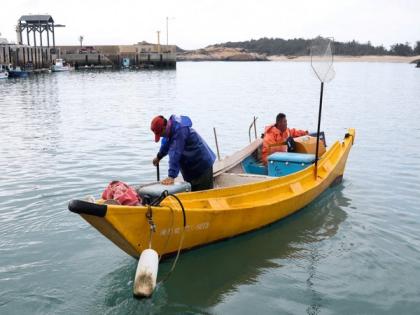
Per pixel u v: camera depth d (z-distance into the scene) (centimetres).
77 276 646
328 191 1023
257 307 583
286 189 846
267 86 4631
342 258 709
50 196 963
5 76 5391
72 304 583
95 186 1041
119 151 1425
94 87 4281
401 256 713
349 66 13938
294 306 586
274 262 695
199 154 733
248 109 2591
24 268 665
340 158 1055
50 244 738
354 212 895
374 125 2012
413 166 1250
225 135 1755
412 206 928
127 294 605
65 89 4019
